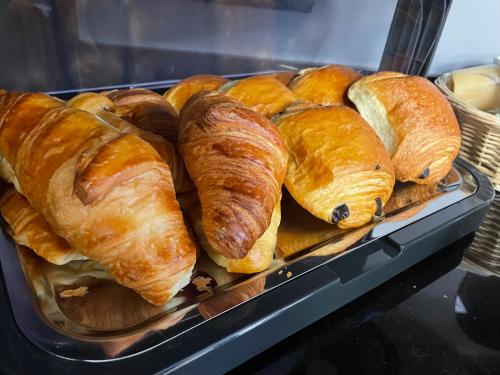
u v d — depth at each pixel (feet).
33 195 0.72
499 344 0.87
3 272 0.76
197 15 1.57
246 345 0.72
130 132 0.80
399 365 0.80
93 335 0.66
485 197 1.15
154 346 0.65
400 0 1.88
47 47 1.39
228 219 0.72
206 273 0.83
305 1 1.73
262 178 0.76
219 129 0.79
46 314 0.69
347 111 1.03
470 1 1.97
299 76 1.31
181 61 1.63
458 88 1.59
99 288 0.76
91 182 0.65
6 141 0.75
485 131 1.37
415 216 1.04
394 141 1.11
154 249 0.69
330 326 0.86
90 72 1.49
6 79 1.37
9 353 0.61
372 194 0.97
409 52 1.93
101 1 1.40
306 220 1.02
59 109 0.76
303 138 0.98
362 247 0.93
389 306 0.92
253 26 1.70
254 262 0.81
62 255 0.78
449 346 0.85
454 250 1.11
